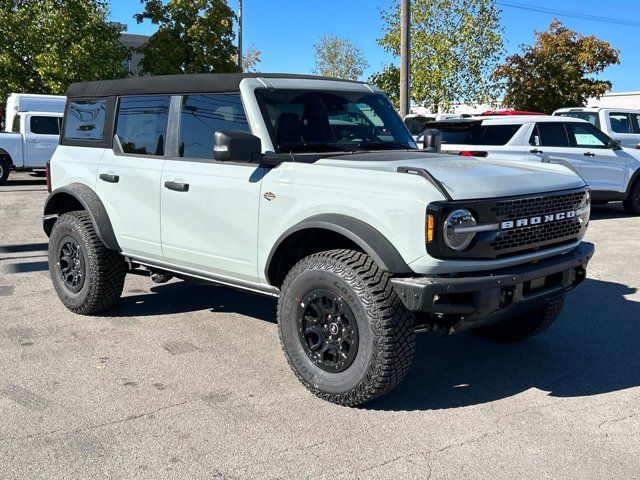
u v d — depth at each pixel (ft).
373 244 11.58
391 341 11.53
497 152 36.35
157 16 83.35
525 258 12.41
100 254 17.30
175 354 15.21
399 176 11.77
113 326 17.28
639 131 47.06
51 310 18.70
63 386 13.26
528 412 12.31
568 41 78.38
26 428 11.40
